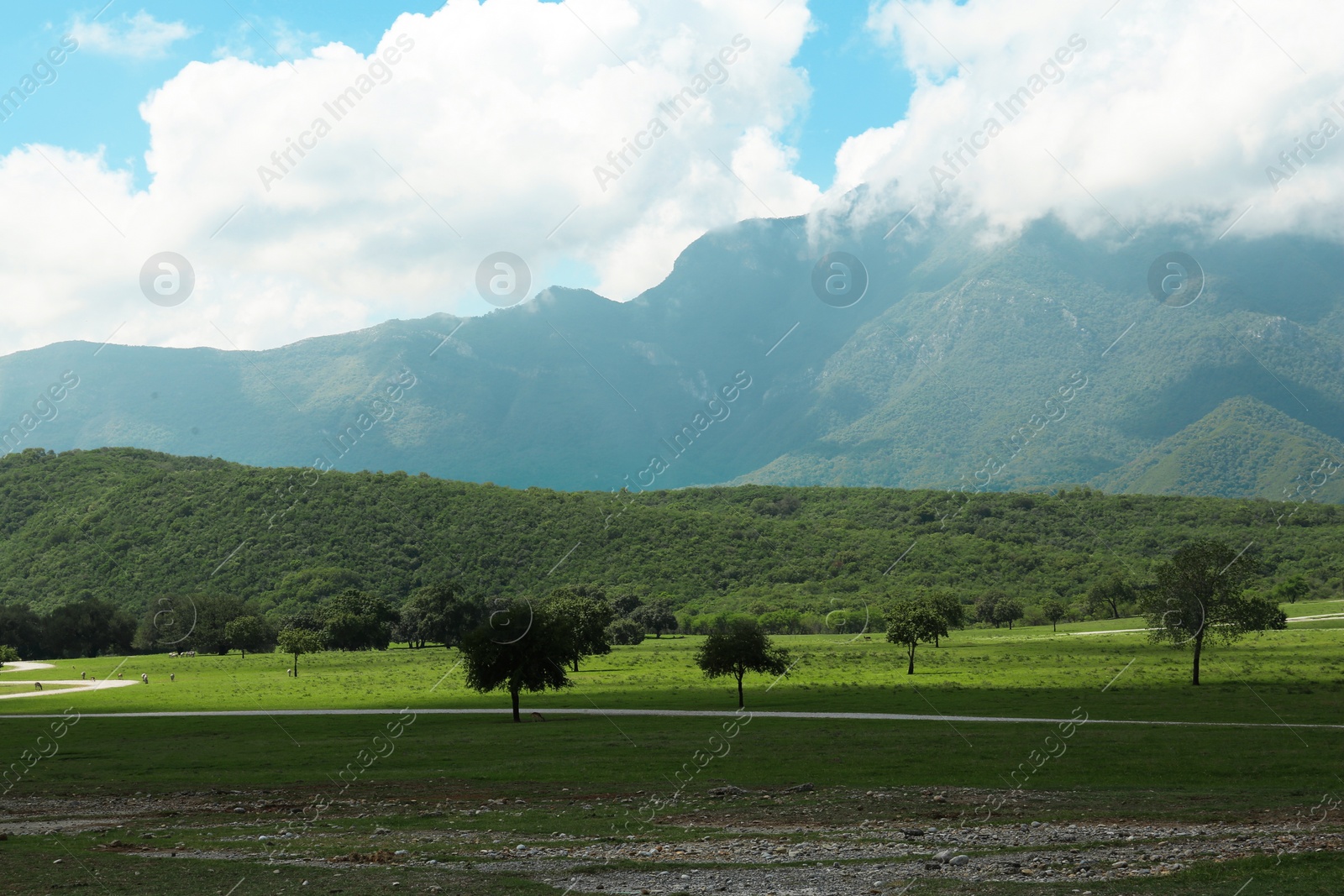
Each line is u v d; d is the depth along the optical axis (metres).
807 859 20.17
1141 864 18.47
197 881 18.61
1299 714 49.91
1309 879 16.61
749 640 66.06
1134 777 31.70
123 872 19.56
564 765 37.94
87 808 30.70
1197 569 71.25
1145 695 62.25
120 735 55.94
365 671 113.81
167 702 79.94
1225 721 47.66
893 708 59.28
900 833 23.05
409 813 28.08
